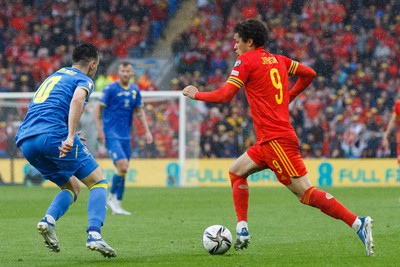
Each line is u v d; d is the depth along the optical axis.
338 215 25.52
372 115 86.50
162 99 76.31
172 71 102.25
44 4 108.94
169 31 106.94
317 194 25.50
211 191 66.38
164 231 35.38
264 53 26.00
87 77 25.30
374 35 100.94
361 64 97.62
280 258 25.27
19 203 53.56
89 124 75.50
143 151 76.62
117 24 107.94
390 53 99.00
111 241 31.38
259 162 26.23
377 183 75.19
